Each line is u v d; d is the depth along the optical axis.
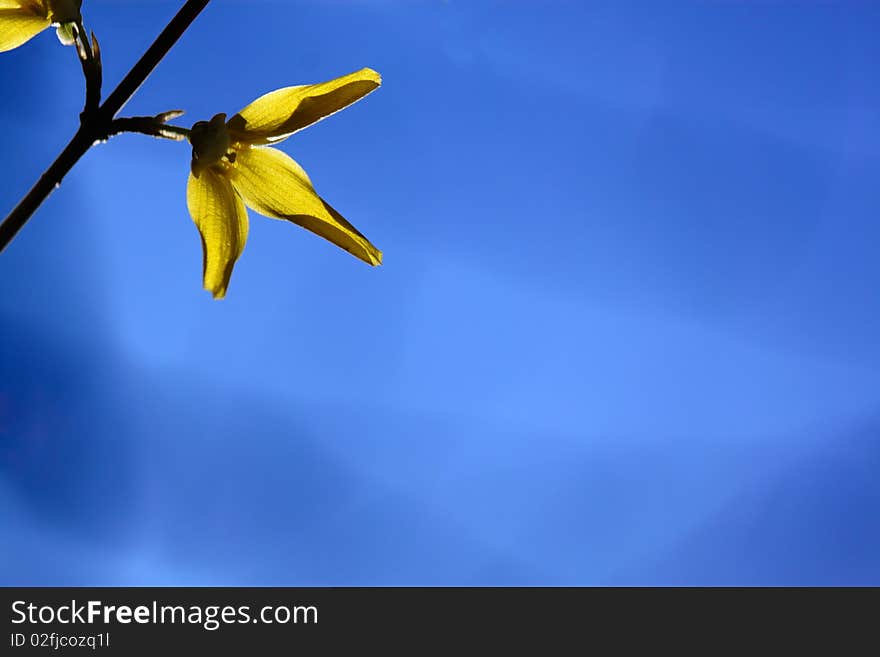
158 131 0.38
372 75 0.39
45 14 0.38
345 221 0.39
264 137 0.39
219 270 0.39
